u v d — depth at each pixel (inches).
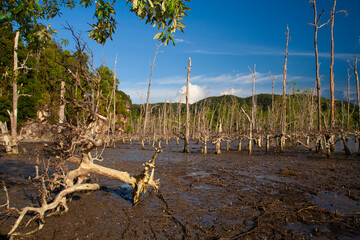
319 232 217.2
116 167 587.8
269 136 1164.5
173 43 165.9
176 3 153.0
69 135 257.4
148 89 1378.0
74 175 280.1
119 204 299.7
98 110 267.4
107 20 184.2
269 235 213.6
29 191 345.1
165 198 326.3
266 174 505.7
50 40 225.8
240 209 283.6
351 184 404.2
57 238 205.2
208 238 208.2
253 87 1203.9
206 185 404.8
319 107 983.0
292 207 288.0
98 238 206.4
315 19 967.0
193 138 2234.3
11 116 740.7
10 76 345.7
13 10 186.7
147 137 1748.3
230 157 852.6
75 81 245.0
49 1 217.5
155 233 217.5
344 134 916.0
